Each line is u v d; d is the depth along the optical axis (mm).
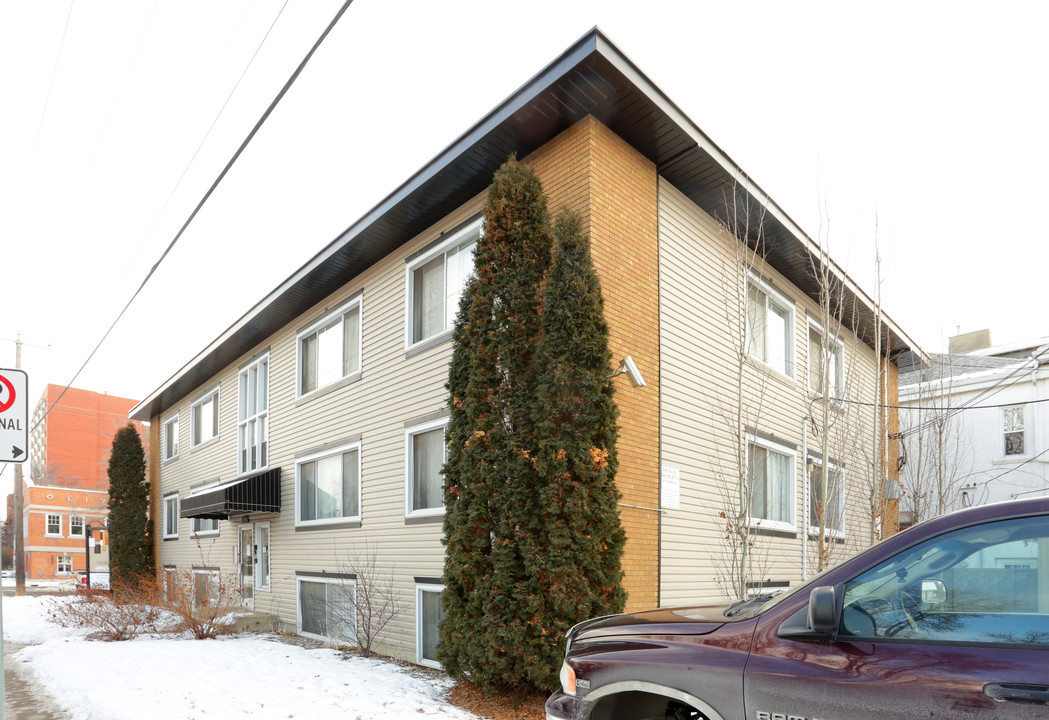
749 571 10594
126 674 9117
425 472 11969
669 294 10719
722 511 10711
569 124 9773
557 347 8383
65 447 83062
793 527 13617
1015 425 19625
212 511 16672
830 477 14930
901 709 2754
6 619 18719
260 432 18188
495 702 7883
